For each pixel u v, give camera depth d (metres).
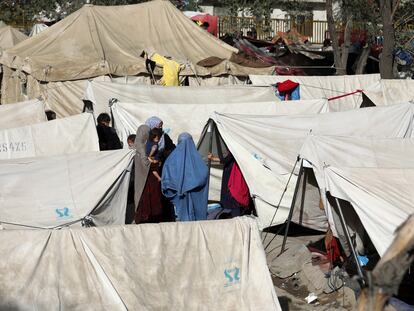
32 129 10.51
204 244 6.07
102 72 15.38
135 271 5.84
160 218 9.75
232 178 10.64
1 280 5.57
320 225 9.77
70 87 15.32
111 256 5.81
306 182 9.68
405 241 2.96
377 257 7.97
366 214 7.30
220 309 5.98
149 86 13.52
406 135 11.60
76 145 10.63
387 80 15.08
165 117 12.09
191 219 9.58
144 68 15.88
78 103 15.35
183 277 5.96
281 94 15.44
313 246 9.79
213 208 10.74
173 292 5.91
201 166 9.64
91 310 5.66
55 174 8.75
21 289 5.56
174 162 9.55
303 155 9.52
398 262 2.98
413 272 7.71
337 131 11.23
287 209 10.38
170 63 16.05
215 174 11.47
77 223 8.41
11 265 5.60
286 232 9.70
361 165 9.34
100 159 9.00
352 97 15.52
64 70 15.23
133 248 5.89
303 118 11.29
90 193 8.70
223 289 6.03
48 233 5.71
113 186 8.88
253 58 18.67
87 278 5.72
